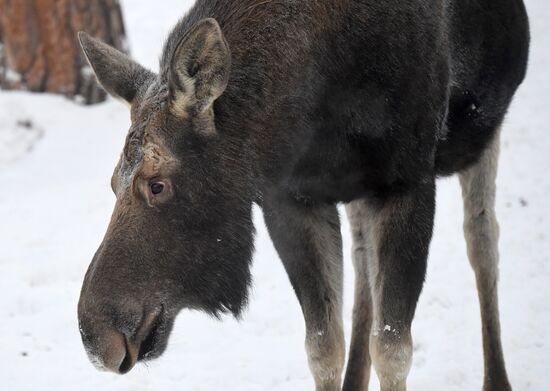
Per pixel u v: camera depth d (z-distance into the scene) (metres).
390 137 12.93
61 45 28.12
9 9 27.97
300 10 12.51
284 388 16.06
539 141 25.22
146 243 11.32
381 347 13.02
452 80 14.22
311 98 12.54
